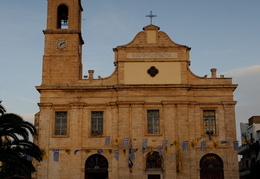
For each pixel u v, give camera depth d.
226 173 38.38
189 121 39.44
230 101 39.88
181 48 41.03
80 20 44.78
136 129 39.03
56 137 39.28
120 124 39.06
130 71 40.62
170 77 40.47
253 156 55.44
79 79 41.06
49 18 42.31
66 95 40.28
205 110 40.19
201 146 38.81
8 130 30.47
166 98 39.81
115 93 40.25
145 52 41.09
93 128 39.81
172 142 38.75
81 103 39.75
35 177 38.28
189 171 38.03
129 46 41.12
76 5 42.62
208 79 40.72
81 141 39.12
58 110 40.06
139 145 38.69
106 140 38.91
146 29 41.69
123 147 38.59
